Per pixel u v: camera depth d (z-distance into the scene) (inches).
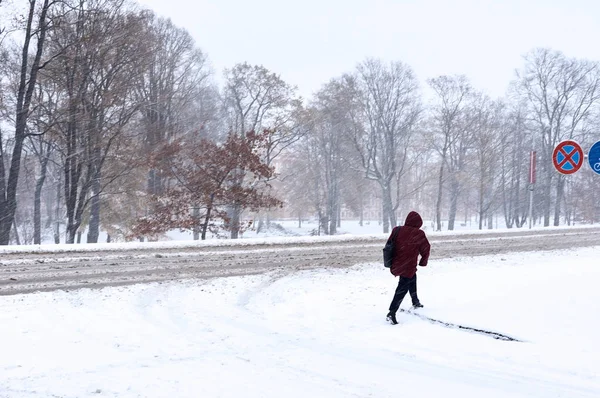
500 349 266.4
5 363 243.3
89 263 504.1
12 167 986.7
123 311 340.2
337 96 1907.0
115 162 1221.7
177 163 1057.5
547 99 1982.0
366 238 791.1
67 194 1159.6
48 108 1116.5
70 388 214.5
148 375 230.5
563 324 288.4
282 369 241.0
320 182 2132.1
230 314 343.0
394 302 326.6
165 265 507.8
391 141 1969.7
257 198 1048.2
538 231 919.0
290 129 1656.0
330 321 331.0
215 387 216.1
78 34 1051.9
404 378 230.4
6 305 342.0
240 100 1717.5
